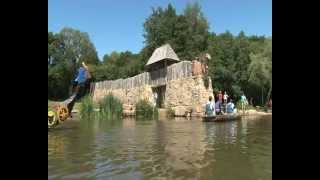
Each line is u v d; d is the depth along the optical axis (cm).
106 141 1544
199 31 7800
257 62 6397
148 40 7731
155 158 1101
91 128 2238
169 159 1080
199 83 3784
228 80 6091
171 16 7700
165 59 5369
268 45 6706
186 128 2216
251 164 987
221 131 2005
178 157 1116
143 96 4859
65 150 1268
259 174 860
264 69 6344
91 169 930
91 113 3362
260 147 1330
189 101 3931
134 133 1892
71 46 8469
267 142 1483
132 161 1045
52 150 1271
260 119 3228
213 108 3045
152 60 5688
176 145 1406
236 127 2278
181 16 7669
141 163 1013
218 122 2800
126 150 1267
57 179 818
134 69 7838
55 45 8050
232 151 1238
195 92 3822
